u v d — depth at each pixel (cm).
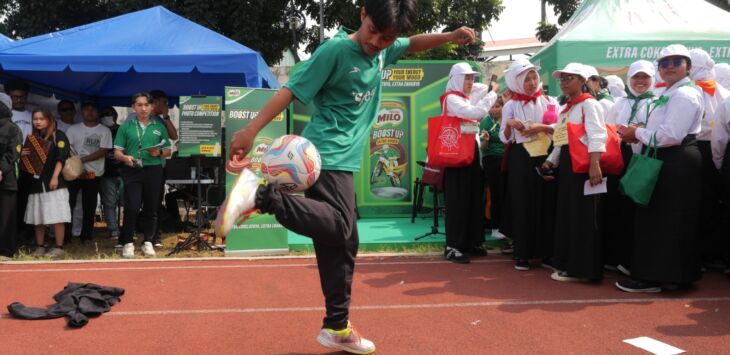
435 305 455
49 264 650
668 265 472
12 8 1736
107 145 830
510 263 634
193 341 372
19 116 791
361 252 708
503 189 706
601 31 798
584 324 400
